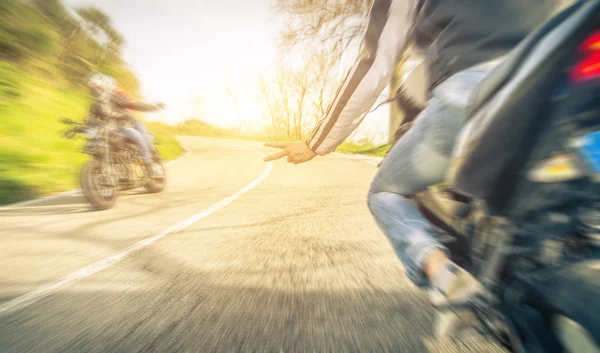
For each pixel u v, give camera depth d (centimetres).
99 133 575
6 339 218
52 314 247
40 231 456
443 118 139
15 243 407
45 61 1491
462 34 140
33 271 324
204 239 422
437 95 144
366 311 250
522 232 117
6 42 1316
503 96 112
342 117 166
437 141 142
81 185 563
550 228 113
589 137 104
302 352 204
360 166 1329
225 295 275
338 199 674
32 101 1186
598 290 99
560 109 104
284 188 802
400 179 154
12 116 1006
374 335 220
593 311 98
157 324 234
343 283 297
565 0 127
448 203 161
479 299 123
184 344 212
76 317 243
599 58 97
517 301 115
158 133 1836
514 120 111
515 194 117
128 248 388
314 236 436
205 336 220
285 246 397
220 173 1088
